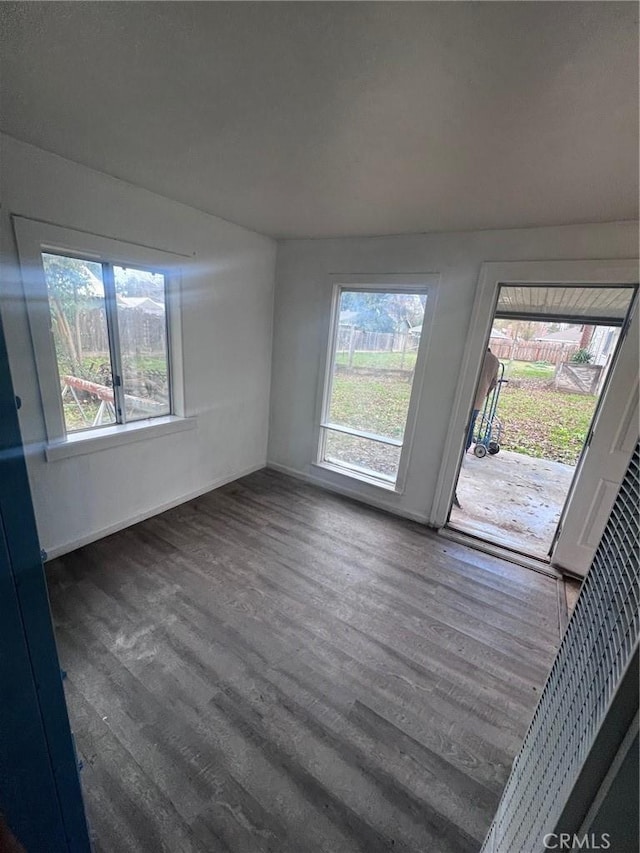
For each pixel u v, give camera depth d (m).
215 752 1.34
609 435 2.27
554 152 1.42
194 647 1.77
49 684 0.72
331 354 3.39
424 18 0.86
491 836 1.01
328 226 2.77
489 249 2.47
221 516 2.99
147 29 0.96
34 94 1.29
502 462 4.89
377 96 1.18
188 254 2.67
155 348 2.75
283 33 0.94
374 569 2.46
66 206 1.95
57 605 1.97
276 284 3.53
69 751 0.80
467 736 1.46
